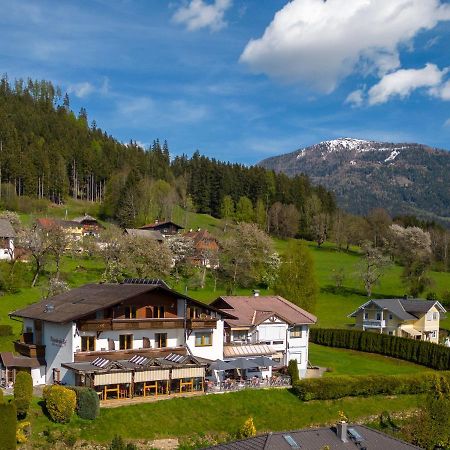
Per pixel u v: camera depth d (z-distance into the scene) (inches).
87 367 2320.4
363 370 3297.2
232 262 5319.9
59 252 4564.5
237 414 2445.9
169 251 5162.4
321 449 1612.9
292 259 4399.6
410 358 3609.7
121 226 7377.0
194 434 2245.3
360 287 5885.8
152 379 2402.8
